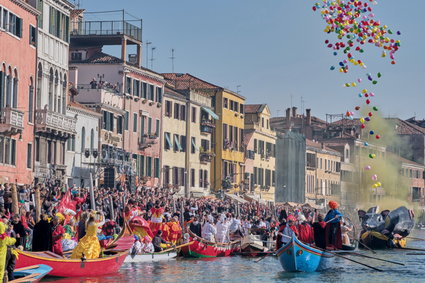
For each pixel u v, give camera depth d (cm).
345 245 7538
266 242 8756
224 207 10631
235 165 16550
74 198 7269
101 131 11412
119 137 12100
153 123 13350
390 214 9581
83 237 5691
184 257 7588
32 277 4738
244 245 8150
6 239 4309
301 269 6406
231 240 8581
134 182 11650
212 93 16038
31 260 5131
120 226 7481
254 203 13888
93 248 5662
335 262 7550
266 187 18050
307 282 6050
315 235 6550
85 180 10906
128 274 6178
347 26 5631
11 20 8938
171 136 14000
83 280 5622
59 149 10219
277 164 18875
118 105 12106
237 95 16688
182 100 14388
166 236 7481
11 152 8938
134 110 12656
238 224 8700
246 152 17150
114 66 12369
